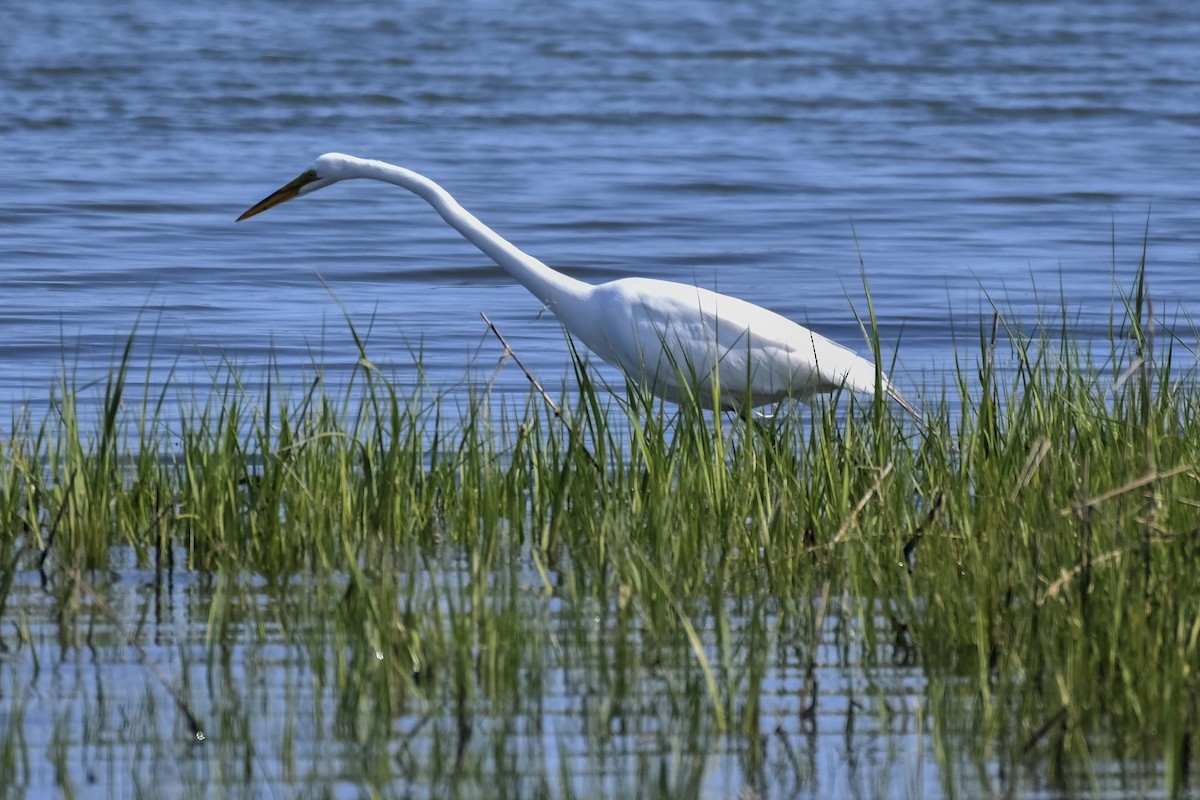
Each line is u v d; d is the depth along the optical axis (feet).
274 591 35.73
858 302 76.89
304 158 125.80
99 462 39.24
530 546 39.06
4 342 65.87
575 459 39.58
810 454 42.65
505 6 243.60
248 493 40.11
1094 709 28.58
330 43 195.62
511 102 155.84
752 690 28.48
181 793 25.81
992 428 41.39
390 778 26.30
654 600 32.86
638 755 27.40
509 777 26.48
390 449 39.55
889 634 33.27
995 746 27.73
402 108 151.12
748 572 36.70
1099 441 39.40
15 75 161.17
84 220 99.50
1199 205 107.34
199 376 59.88
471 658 29.94
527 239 95.71
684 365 45.62
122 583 36.50
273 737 27.86
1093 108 156.56
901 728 28.63
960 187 115.85
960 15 239.30
